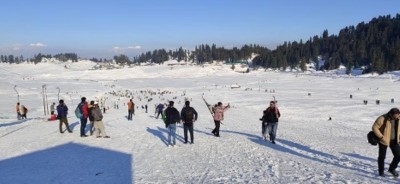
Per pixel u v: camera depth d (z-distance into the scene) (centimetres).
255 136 1861
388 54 18125
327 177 920
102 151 1396
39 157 1291
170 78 17650
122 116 3397
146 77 19150
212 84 13375
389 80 11356
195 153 1339
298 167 1062
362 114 4375
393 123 896
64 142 1608
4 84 13488
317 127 2684
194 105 6116
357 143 1634
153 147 1479
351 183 854
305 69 19825
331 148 1451
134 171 1059
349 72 16525
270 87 10956
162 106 3081
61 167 1126
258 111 4878
